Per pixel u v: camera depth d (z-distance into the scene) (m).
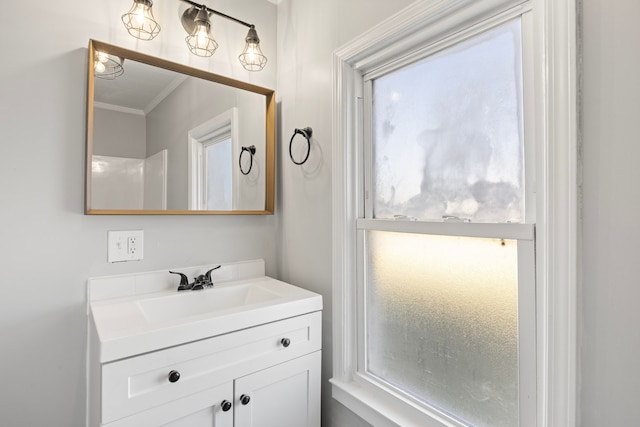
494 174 0.95
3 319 1.09
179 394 0.98
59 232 1.18
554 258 0.78
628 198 0.69
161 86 1.41
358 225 1.34
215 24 1.56
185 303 1.35
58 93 1.18
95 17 1.26
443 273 1.08
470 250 1.01
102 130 1.27
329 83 1.43
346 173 1.34
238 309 1.13
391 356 1.24
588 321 0.74
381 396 1.24
